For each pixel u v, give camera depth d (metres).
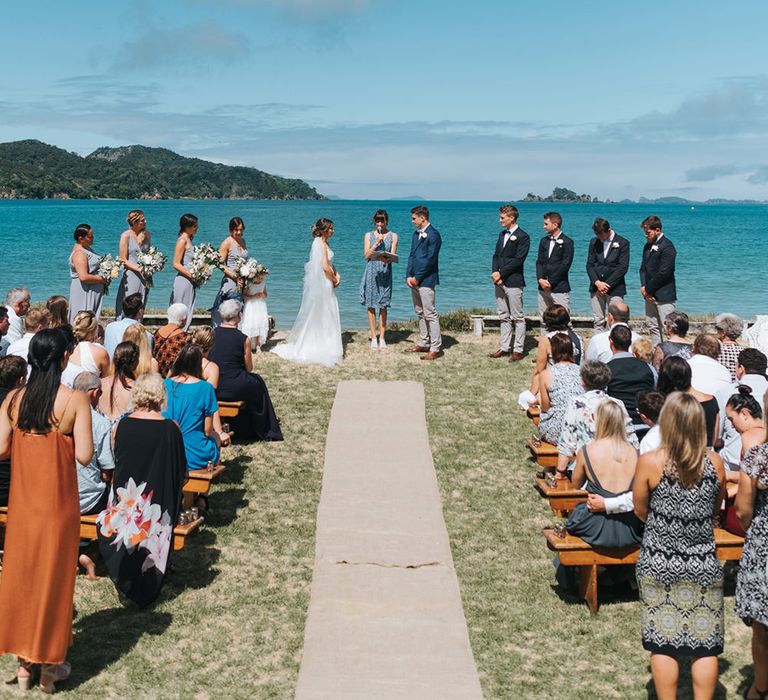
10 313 9.58
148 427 5.59
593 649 5.24
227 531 6.86
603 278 11.96
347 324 17.72
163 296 22.06
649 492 4.39
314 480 7.98
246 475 8.08
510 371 11.87
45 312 8.02
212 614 5.58
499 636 5.38
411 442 9.00
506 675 4.93
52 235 50.25
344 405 10.17
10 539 4.55
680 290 24.91
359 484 7.87
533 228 67.25
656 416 5.73
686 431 4.23
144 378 5.71
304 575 6.15
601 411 5.63
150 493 5.53
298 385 11.02
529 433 9.39
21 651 4.53
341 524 7.00
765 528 4.33
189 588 5.93
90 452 4.66
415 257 12.36
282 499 7.54
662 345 8.21
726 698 4.71
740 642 5.39
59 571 4.56
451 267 30.53
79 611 5.59
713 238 56.12
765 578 4.30
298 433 9.25
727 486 5.93
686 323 8.31
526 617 5.63
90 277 11.07
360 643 5.21
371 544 6.64
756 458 4.29
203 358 7.75
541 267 12.11
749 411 5.61
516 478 8.14
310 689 4.69
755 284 26.27
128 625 5.41
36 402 4.50
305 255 33.91
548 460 7.48
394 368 11.95
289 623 5.48
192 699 4.63
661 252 11.68
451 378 11.47
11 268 28.97
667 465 4.28
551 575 6.24
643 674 4.96
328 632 5.34
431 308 12.43
